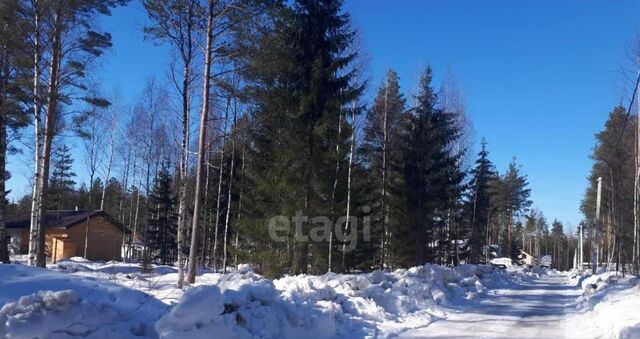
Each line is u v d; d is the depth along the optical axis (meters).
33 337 5.38
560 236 115.19
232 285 9.36
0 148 21.09
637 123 27.55
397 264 31.92
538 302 18.81
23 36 18.55
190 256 17.78
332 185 21.41
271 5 16.97
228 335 6.79
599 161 46.12
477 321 12.84
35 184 19.22
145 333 6.25
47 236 43.47
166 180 44.62
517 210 75.75
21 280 6.44
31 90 19.41
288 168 20.64
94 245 43.78
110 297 6.63
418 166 31.36
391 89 29.70
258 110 21.66
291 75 20.67
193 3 17.30
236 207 34.88
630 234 43.28
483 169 47.50
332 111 20.59
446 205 35.50
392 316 12.12
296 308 8.66
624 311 12.34
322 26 20.69
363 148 25.14
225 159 34.06
